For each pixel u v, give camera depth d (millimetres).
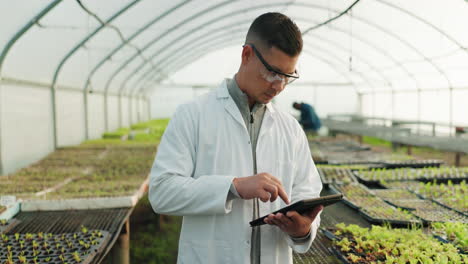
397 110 17234
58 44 7965
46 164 8016
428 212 4348
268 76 1569
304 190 1871
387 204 4637
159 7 8250
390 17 9305
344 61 17078
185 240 1776
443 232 3662
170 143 1743
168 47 13352
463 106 11883
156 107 24625
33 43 7074
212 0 9094
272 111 1887
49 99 9766
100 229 4016
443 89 13008
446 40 9305
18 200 4691
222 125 1776
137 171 7227
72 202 4699
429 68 12242
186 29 11547
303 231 1592
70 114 11219
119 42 9867
